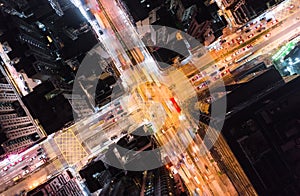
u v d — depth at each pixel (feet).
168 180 228.22
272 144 89.45
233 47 195.42
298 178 86.99
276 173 88.38
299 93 90.12
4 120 341.21
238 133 91.91
